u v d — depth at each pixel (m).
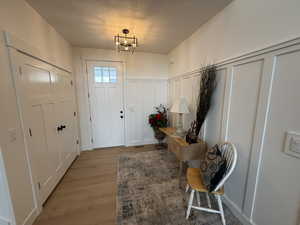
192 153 1.99
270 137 1.17
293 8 0.97
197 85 2.25
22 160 1.37
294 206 1.02
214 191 1.37
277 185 1.13
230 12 1.54
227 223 1.44
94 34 2.38
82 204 1.71
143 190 1.94
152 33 2.36
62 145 2.32
